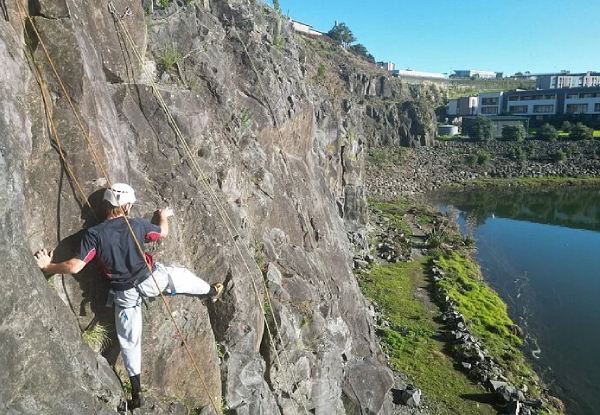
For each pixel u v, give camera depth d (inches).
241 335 324.5
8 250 179.0
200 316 290.4
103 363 230.8
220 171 414.3
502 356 890.1
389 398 617.6
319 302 481.7
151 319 256.8
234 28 642.2
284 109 642.2
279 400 372.2
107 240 213.9
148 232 234.4
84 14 286.0
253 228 463.2
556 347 998.4
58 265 207.0
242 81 592.1
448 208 2397.9
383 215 2025.1
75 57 230.5
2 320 169.9
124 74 337.1
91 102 241.6
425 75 6550.2
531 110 4542.3
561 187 3075.8
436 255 1466.5
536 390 795.4
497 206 2566.4
